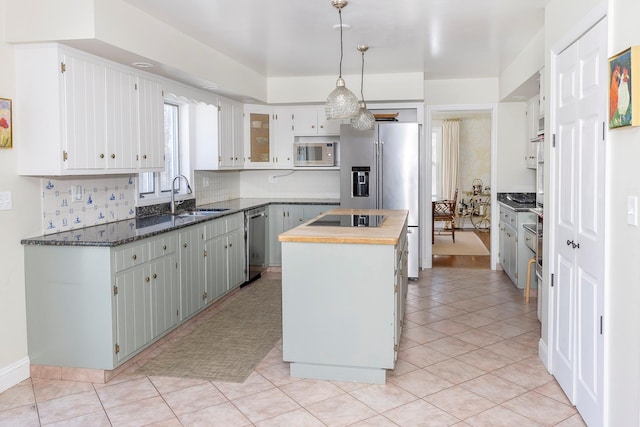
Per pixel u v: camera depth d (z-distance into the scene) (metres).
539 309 4.54
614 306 2.25
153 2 3.45
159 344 3.93
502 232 6.47
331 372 3.30
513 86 5.51
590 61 2.56
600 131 2.41
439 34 4.42
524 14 3.86
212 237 4.80
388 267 3.17
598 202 2.44
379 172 6.19
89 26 3.11
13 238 3.25
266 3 3.54
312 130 6.68
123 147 3.91
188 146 5.66
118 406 2.94
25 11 3.16
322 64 5.63
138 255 3.50
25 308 3.33
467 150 11.26
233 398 3.04
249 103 6.50
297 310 3.29
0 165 3.15
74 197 3.79
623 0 2.15
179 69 4.18
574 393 2.84
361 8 3.70
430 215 6.93
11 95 3.24
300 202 6.54
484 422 2.71
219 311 4.87
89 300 3.23
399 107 6.46
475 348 3.86
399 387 3.17
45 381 3.29
